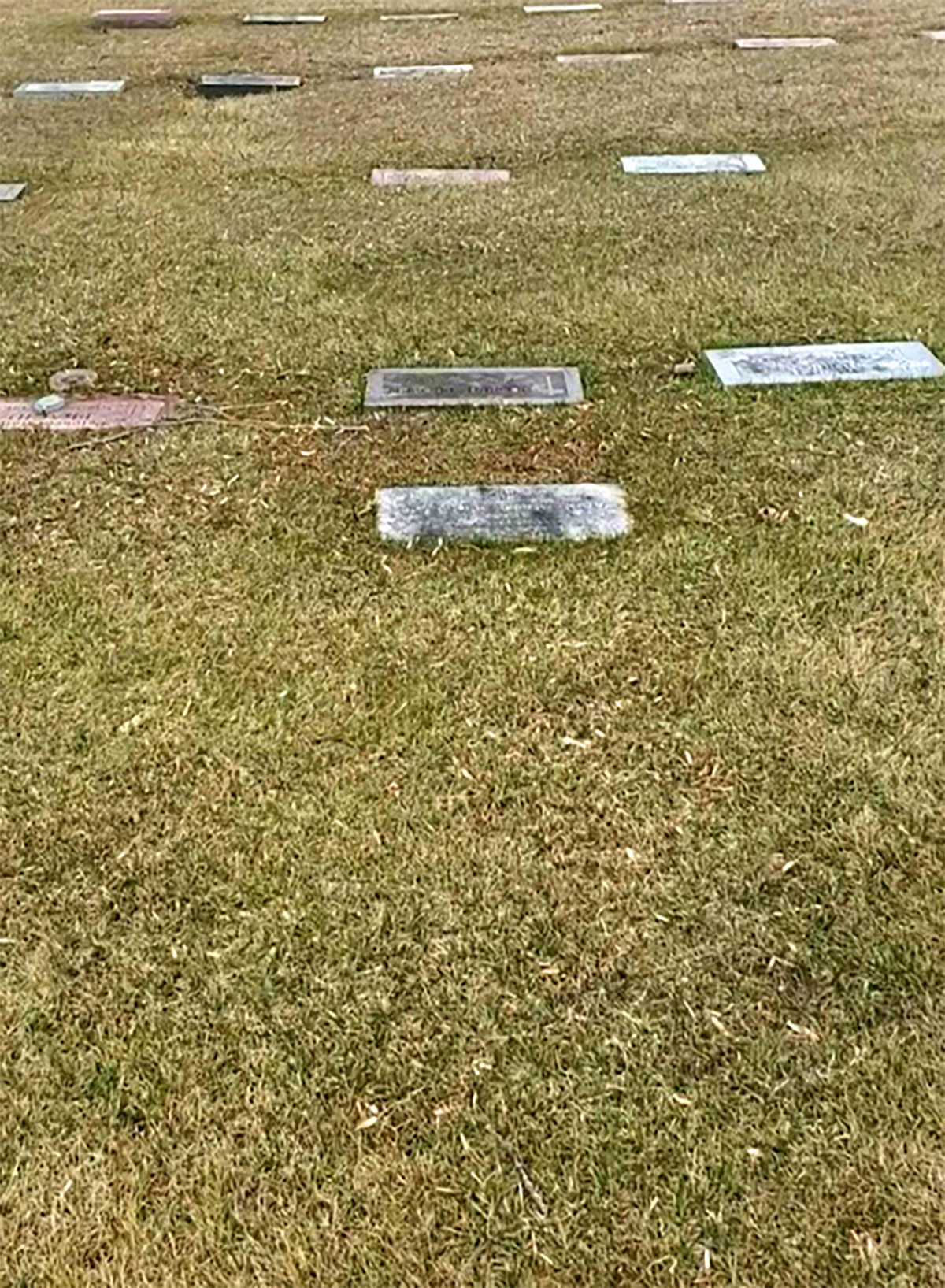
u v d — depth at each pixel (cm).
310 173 625
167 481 358
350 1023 207
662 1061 201
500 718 270
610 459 367
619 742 263
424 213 568
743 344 438
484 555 322
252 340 446
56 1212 182
